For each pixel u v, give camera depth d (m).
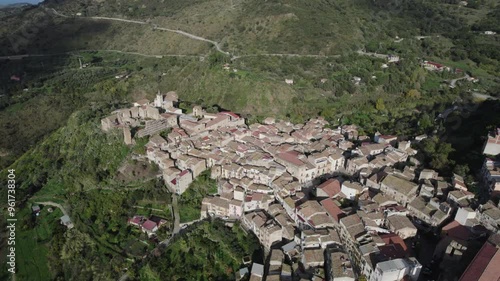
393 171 128.38
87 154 157.12
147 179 144.00
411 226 103.00
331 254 96.31
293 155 141.50
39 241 128.62
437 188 115.69
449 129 161.88
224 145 153.38
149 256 114.31
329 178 138.12
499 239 89.31
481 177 119.00
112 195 137.75
